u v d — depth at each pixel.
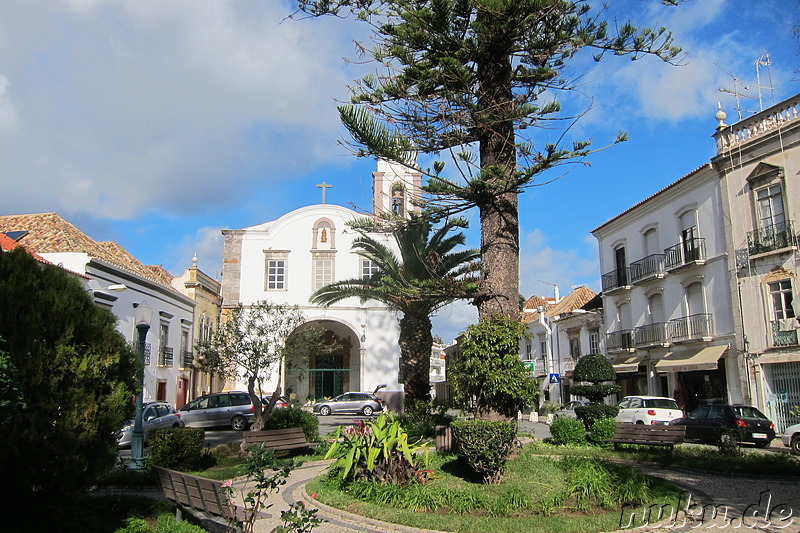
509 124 11.49
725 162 22.41
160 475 7.63
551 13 10.46
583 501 7.79
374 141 11.52
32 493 6.48
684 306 24.80
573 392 20.16
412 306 19.91
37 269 6.88
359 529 7.15
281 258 37.19
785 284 20.03
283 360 18.23
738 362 21.47
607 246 31.77
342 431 9.73
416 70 10.73
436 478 9.05
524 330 10.17
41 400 6.27
